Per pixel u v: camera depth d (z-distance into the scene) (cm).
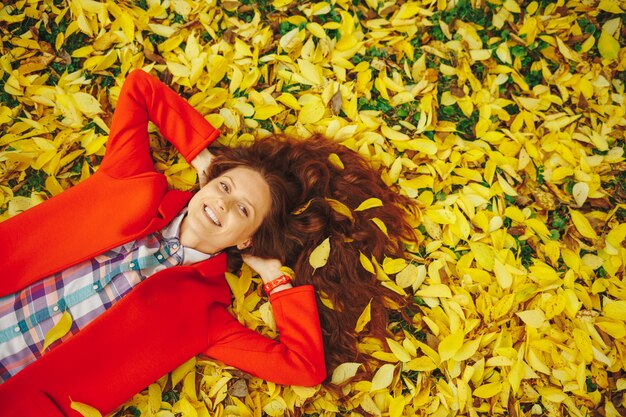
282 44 175
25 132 162
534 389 159
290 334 147
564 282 163
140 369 137
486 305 162
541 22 185
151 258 144
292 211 161
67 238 138
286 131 173
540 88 183
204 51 174
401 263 162
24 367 133
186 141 156
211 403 150
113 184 145
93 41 171
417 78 182
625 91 184
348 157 167
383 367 151
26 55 166
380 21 183
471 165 178
